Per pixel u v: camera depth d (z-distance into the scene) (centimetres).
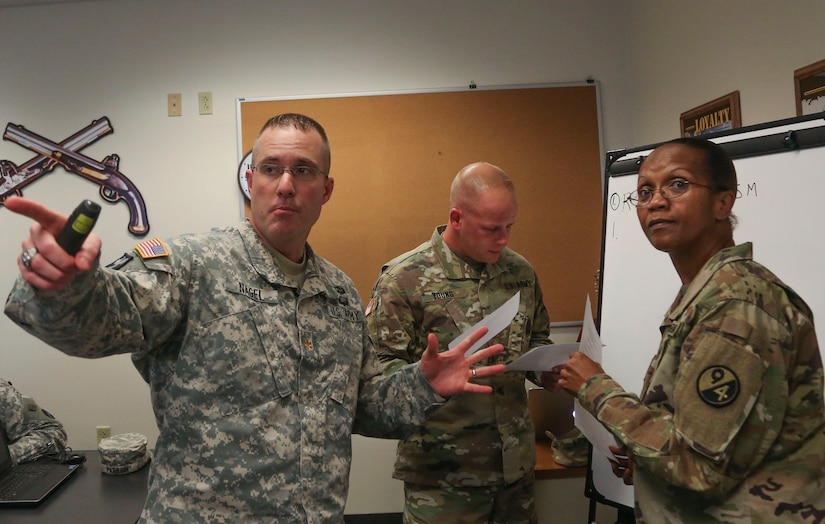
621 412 98
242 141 276
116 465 178
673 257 107
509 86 275
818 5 160
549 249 277
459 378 117
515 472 165
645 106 264
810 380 87
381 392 124
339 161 276
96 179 278
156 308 92
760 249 139
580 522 219
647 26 259
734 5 197
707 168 99
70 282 73
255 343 102
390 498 276
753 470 87
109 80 278
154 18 278
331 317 116
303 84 277
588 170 277
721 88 206
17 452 187
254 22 277
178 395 98
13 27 278
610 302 182
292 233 110
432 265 173
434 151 276
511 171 276
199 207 279
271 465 98
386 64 277
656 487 98
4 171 278
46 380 280
